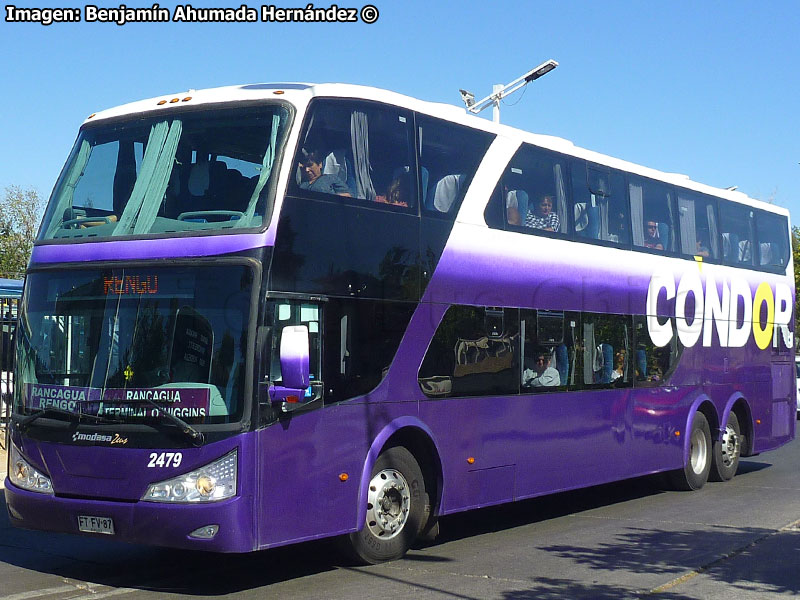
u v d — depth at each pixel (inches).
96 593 326.0
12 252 1835.6
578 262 491.2
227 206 334.6
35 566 370.6
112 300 336.2
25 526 343.3
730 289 642.2
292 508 328.2
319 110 353.1
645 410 544.1
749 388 660.1
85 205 361.7
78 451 328.8
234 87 367.2
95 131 374.3
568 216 487.5
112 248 342.3
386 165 380.2
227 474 311.4
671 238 581.6
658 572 359.3
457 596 322.0
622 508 528.7
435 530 404.8
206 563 378.3
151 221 343.0
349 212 359.3
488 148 437.4
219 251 326.3
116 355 330.3
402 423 377.1
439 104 414.0
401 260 382.0
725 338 633.0
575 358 486.0
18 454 346.3
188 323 323.6
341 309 352.2
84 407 331.0
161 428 317.1
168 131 357.1
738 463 719.7
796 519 484.1
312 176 346.3
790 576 352.8
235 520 309.1
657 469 556.4
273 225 327.6
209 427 313.1
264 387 319.0
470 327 416.2
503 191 443.2
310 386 337.7
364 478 359.6
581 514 508.4
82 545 414.9
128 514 316.5
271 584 341.1
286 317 329.7
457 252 411.2
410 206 389.4
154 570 364.8
